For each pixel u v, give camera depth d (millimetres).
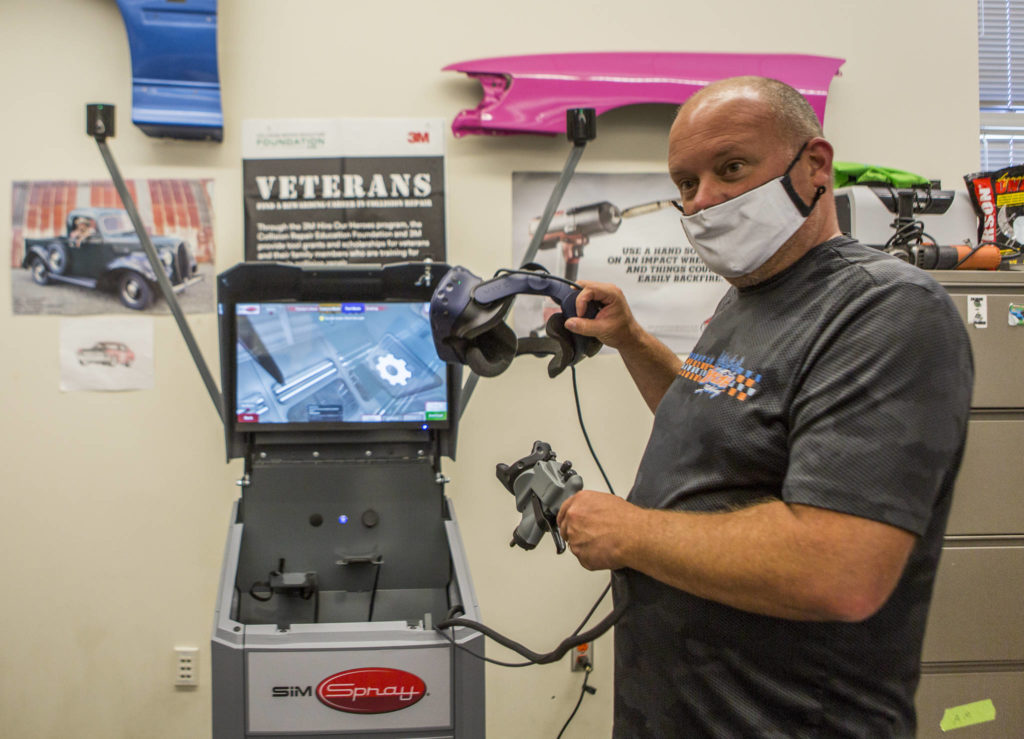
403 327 1648
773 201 886
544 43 2070
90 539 1967
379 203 2008
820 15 2150
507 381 2074
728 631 859
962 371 778
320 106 2014
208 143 1987
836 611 716
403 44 2033
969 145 2203
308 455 1652
